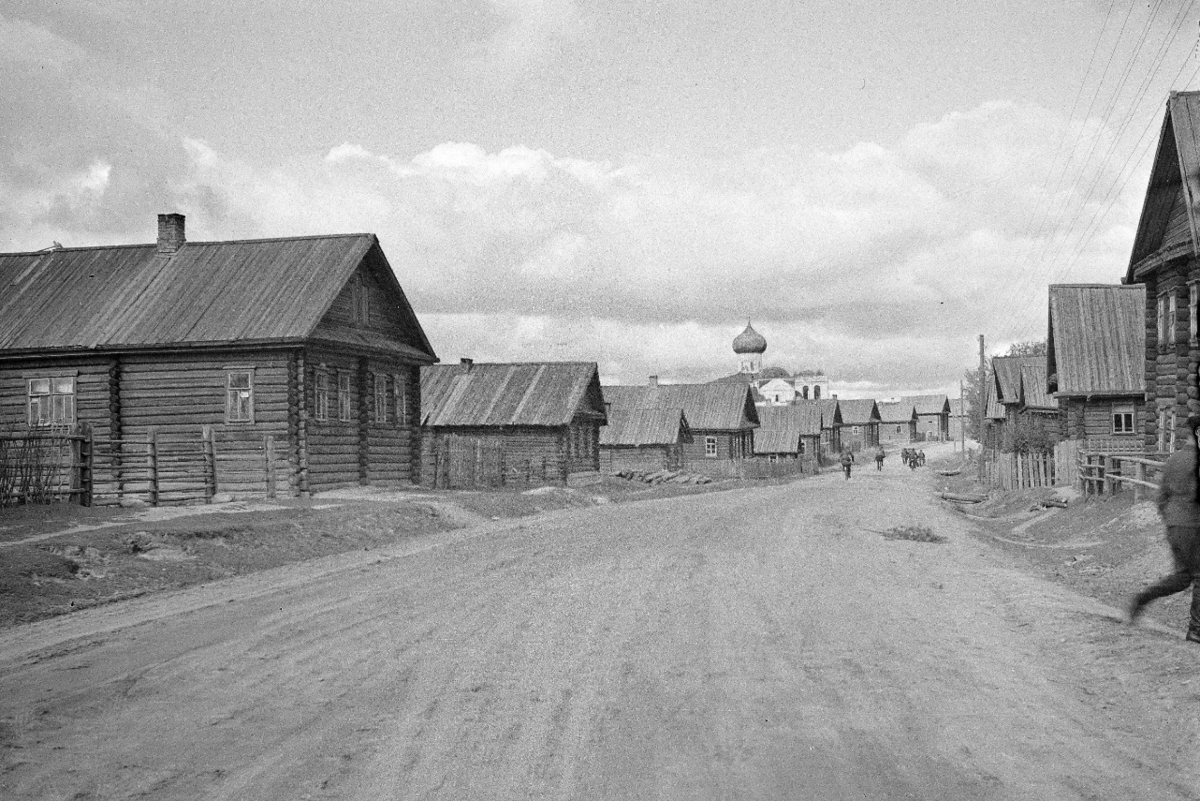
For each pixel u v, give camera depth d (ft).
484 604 37.55
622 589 41.55
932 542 64.85
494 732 20.70
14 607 37.47
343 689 24.49
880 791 17.16
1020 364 188.55
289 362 89.04
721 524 77.77
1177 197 80.84
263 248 100.17
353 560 54.49
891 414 574.97
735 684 24.88
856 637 31.04
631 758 18.97
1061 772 18.15
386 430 106.83
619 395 255.91
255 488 89.25
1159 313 90.43
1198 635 28.91
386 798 16.84
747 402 263.29
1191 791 17.16
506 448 158.51
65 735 20.92
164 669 27.07
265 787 17.44
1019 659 27.81
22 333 94.17
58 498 65.82
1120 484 77.51
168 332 90.89
